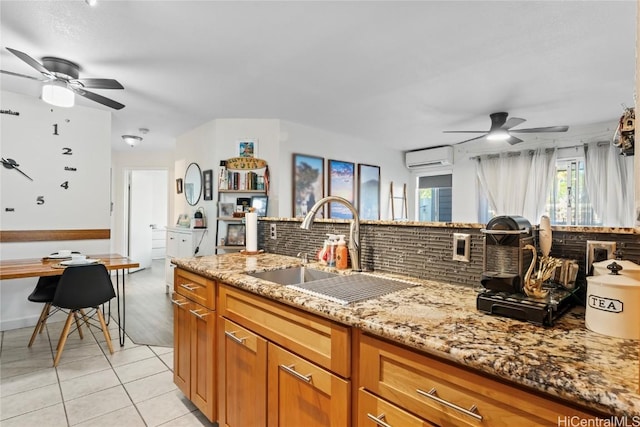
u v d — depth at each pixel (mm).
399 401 874
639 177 562
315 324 1106
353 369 1000
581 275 1055
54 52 2338
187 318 1889
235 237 3762
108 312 3629
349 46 2309
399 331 849
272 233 2414
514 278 980
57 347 2625
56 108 3434
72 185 3518
